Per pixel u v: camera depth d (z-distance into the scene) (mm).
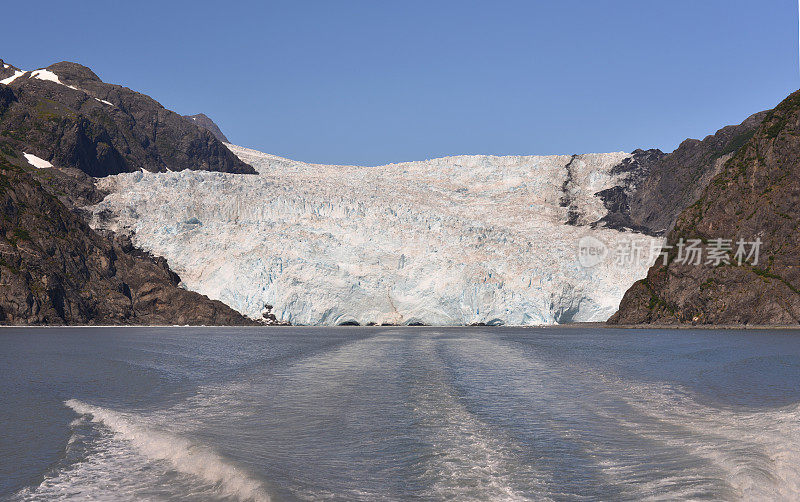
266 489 12891
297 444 17281
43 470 14984
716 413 21688
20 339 62469
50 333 74438
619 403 23969
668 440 17484
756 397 25516
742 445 16438
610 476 14070
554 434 18438
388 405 23500
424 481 13852
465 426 19562
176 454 16250
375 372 34625
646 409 22609
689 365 38656
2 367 36875
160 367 37312
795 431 18078
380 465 15148
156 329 91875
